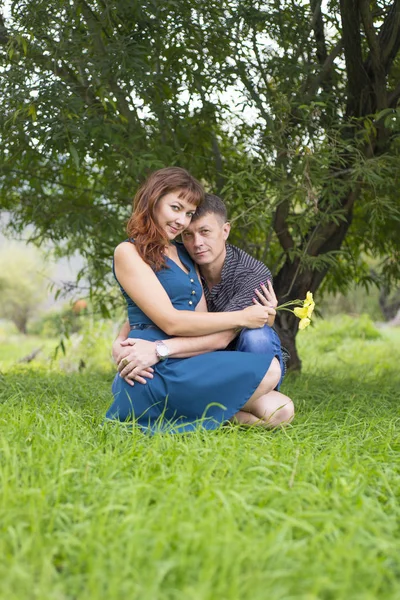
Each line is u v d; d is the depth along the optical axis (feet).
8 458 8.15
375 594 5.73
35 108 15.23
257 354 11.37
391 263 24.52
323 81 19.48
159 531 6.48
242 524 7.02
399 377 24.17
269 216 17.75
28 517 6.82
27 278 82.48
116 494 7.36
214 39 17.97
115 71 15.97
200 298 11.94
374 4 18.83
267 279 12.19
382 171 18.34
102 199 21.24
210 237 11.68
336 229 20.54
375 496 8.13
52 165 20.84
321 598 5.71
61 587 5.65
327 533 6.71
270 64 18.29
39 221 21.52
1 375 18.92
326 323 46.85
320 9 18.62
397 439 10.82
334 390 18.57
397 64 20.06
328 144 17.16
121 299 23.98
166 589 5.72
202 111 19.15
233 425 11.78
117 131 16.60
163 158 18.06
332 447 9.87
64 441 9.36
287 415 11.79
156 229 11.36
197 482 7.88
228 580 5.74
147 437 10.17
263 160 18.33
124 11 16.01
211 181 21.29
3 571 5.74
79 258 29.17
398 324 65.36
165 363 11.29
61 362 30.35
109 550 6.12
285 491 7.52
